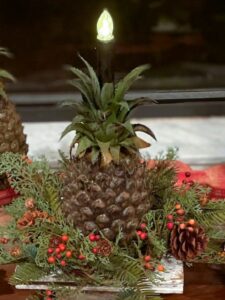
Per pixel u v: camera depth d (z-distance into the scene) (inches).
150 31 118.6
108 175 38.2
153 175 42.8
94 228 38.9
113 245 39.1
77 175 38.8
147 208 39.9
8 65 120.0
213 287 42.5
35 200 42.0
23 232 40.3
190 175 45.7
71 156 39.8
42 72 117.9
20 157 43.9
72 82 38.9
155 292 38.8
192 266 44.3
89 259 38.0
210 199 45.3
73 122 38.4
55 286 39.1
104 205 38.3
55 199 41.7
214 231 42.2
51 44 121.3
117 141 38.4
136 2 117.4
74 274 39.8
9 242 41.6
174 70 114.9
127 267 38.5
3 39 122.0
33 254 39.9
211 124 72.9
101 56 37.6
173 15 117.9
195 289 42.3
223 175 50.5
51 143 61.8
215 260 41.6
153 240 39.1
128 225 38.9
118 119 38.4
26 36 121.1
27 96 109.5
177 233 39.7
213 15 117.6
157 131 70.4
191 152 65.3
